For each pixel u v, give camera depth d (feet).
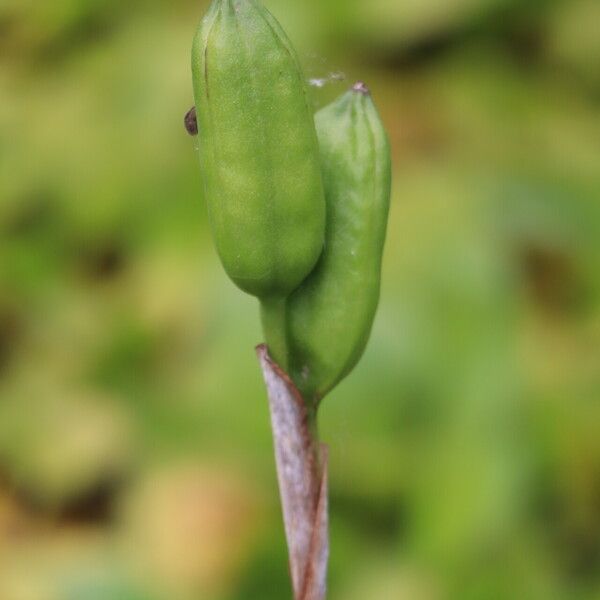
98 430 2.43
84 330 2.45
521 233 2.28
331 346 1.39
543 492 2.18
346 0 2.36
